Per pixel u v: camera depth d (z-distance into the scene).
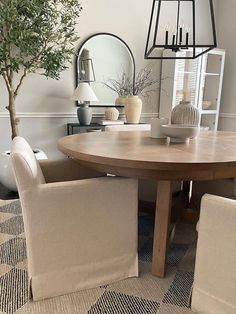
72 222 1.31
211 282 1.18
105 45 3.60
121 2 3.61
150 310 1.30
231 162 1.22
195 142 1.76
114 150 1.42
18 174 1.20
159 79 4.09
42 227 1.27
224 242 1.09
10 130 3.25
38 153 2.87
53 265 1.34
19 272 1.57
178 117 1.88
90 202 1.32
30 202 1.23
